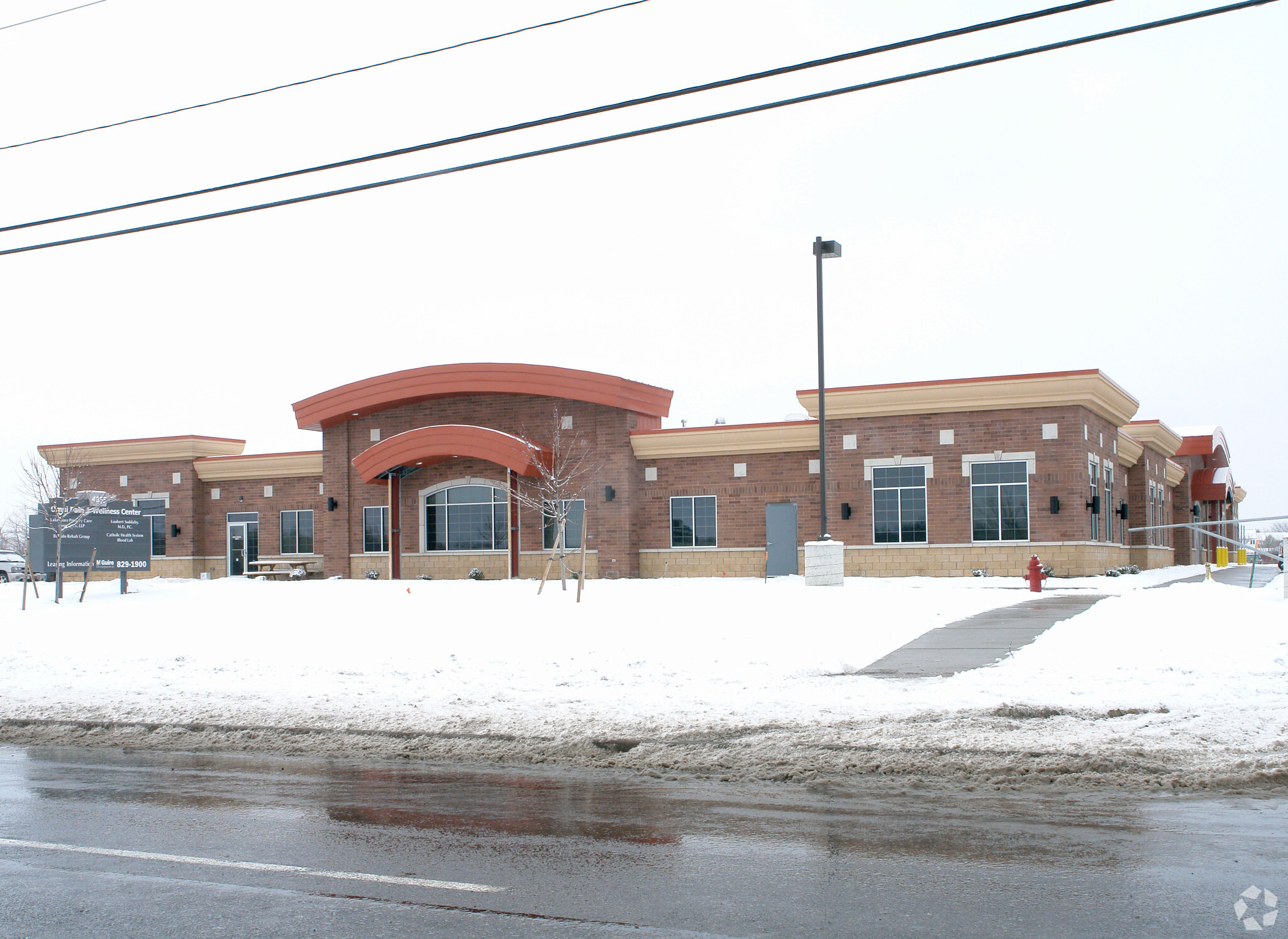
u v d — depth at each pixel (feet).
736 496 121.29
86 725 43.09
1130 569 113.91
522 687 47.21
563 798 29.14
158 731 41.55
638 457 124.98
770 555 119.34
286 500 147.43
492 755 35.35
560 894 20.83
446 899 20.61
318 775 33.12
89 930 19.29
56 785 32.40
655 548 124.16
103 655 61.77
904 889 20.67
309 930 19.07
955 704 38.40
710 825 25.86
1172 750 31.45
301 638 64.18
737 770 31.94
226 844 25.02
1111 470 118.11
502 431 127.75
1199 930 18.24
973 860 22.50
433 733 38.34
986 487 106.73
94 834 26.17
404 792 30.32
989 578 102.94
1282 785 28.53
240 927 19.27
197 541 152.05
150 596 101.40
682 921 19.19
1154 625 56.13
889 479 110.52
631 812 27.37
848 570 111.34
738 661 51.55
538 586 103.04
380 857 23.61
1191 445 164.86
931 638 57.67
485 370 126.41
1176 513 166.30
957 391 106.73
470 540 130.82
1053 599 76.79
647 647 56.13
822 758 32.42
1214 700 37.91
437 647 59.06
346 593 94.43
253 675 53.93
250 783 32.17
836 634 59.26
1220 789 28.27
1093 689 40.75
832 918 19.13
